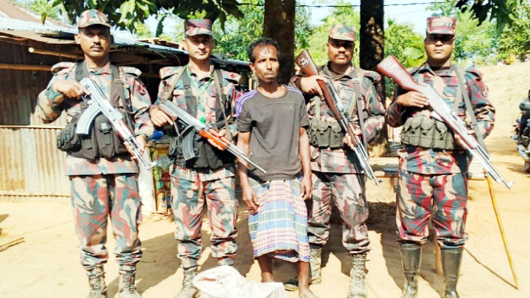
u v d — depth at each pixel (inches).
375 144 368.2
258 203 132.7
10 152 298.5
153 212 251.9
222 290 115.4
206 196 140.6
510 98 1004.6
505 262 175.0
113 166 130.6
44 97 128.8
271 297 116.8
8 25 272.1
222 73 139.7
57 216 259.4
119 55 271.3
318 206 149.7
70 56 255.0
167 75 138.9
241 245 196.5
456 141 128.0
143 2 171.3
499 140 682.8
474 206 265.0
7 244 202.7
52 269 174.4
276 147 131.0
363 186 144.5
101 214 132.6
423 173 130.7
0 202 299.7
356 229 142.9
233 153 131.2
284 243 126.0
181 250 141.3
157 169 248.2
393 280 158.6
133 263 138.1
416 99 128.3
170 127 138.3
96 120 126.9
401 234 139.0
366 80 144.7
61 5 179.6
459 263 135.3
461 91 129.4
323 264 173.3
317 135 143.8
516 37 682.8
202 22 133.0
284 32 279.6
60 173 294.7
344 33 138.5
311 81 143.9
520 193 302.0
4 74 293.1
